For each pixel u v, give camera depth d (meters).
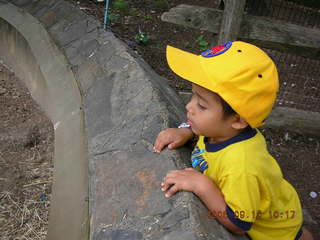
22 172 3.15
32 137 3.53
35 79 4.06
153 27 5.72
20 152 3.37
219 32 3.52
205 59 1.67
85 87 3.09
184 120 2.48
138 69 2.88
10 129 3.63
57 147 2.91
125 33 5.46
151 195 1.78
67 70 3.45
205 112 1.66
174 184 1.70
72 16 4.13
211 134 1.70
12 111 3.90
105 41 3.48
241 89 1.55
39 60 3.81
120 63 3.06
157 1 6.34
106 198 1.93
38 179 3.10
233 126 1.65
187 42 5.42
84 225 2.00
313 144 3.95
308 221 2.94
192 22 3.53
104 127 2.50
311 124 3.96
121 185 1.95
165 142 2.00
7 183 3.03
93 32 3.73
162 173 1.87
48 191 3.00
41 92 3.93
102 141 2.38
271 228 1.87
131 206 1.80
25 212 2.80
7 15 4.64
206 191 1.61
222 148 1.67
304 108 4.22
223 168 1.63
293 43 3.51
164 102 2.48
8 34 4.60
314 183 3.48
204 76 1.61
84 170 2.35
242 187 1.55
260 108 1.58
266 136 3.97
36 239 2.63
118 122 2.47
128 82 2.79
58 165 2.73
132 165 2.03
